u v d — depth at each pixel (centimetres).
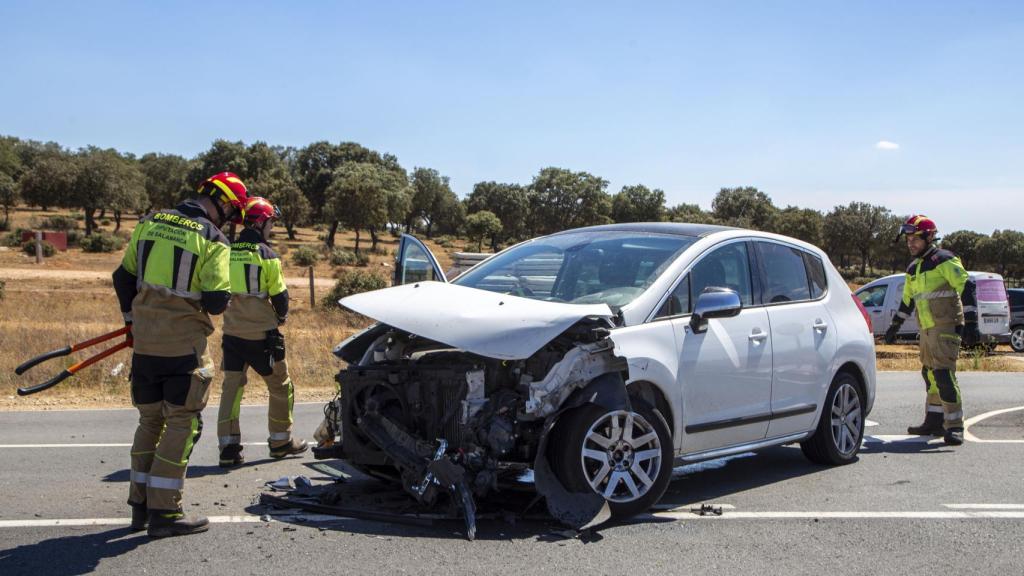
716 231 613
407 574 402
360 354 541
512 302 493
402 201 11231
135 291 482
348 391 506
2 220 7750
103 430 809
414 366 488
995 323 2033
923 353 791
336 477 607
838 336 660
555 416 462
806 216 9175
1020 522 511
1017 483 615
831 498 567
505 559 425
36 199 7788
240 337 648
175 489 460
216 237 465
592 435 476
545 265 590
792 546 458
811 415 636
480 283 584
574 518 466
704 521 505
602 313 479
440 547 442
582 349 470
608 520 500
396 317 484
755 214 9981
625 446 489
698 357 537
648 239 596
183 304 462
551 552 438
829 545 461
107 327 1764
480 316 468
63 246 5597
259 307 650
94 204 7762
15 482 591
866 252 8981
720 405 554
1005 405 1053
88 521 492
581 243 610
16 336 1462
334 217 8394
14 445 729
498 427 464
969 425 893
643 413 496
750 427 579
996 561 439
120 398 1033
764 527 494
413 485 477
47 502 536
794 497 569
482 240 9262
